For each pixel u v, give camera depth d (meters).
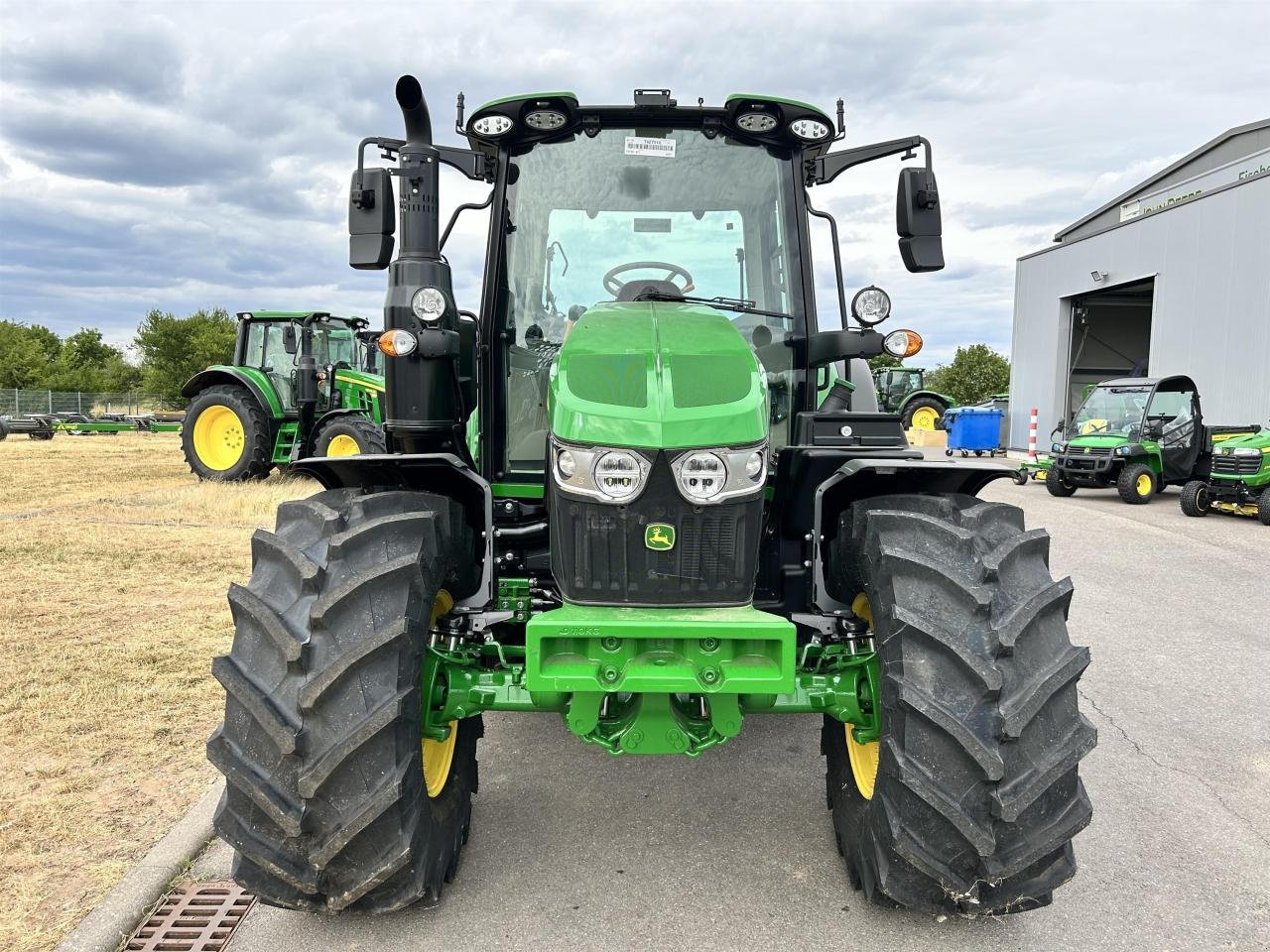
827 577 2.90
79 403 48.31
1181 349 17.97
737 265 3.47
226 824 2.25
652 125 3.43
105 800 3.11
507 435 3.44
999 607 2.28
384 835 2.21
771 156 3.47
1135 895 2.70
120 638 4.99
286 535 2.44
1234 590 6.99
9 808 3.05
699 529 2.51
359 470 2.78
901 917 2.57
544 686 2.34
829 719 3.03
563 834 3.08
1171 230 18.23
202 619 5.39
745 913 2.58
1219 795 3.41
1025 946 2.44
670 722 2.46
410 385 2.95
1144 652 5.32
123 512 9.75
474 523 2.97
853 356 3.24
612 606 2.54
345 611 2.24
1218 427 12.89
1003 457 21.56
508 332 3.42
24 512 9.72
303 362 12.17
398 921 2.53
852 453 2.89
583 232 3.44
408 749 2.26
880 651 2.38
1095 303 23.98
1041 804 2.23
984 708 2.20
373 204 2.99
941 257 3.35
